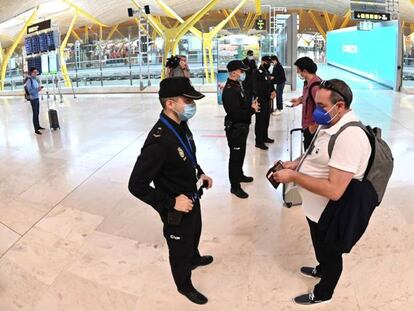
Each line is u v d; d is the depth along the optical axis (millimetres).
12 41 38562
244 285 3252
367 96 14562
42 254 3904
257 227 4250
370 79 20250
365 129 2408
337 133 2375
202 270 3480
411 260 3500
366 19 18438
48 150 7934
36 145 8438
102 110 13477
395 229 4059
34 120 9617
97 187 5656
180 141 2654
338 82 2359
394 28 16141
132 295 3201
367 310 2893
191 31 26469
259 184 5551
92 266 3646
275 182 2760
